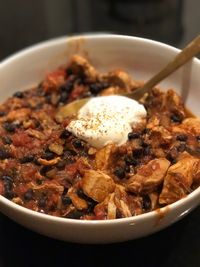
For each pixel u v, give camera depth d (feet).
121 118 1.13
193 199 0.92
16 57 1.27
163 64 1.24
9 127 1.17
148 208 0.99
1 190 1.04
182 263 0.99
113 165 1.07
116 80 1.26
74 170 1.05
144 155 1.08
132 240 1.02
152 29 1.82
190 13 1.88
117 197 0.99
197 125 1.12
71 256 1.01
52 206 1.01
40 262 1.00
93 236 0.91
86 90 1.28
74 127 1.11
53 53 1.30
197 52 1.13
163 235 1.03
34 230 0.97
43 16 2.00
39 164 1.08
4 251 1.03
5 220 1.08
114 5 1.91
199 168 1.01
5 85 1.28
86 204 0.99
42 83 1.30
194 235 1.03
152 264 0.99
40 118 1.20
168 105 1.18
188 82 1.19
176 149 1.07
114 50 1.28
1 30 1.97
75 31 1.93
